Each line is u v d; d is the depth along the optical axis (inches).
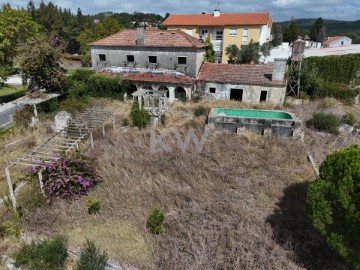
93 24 3189.0
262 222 390.9
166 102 909.8
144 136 673.6
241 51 1371.8
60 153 502.6
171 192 456.4
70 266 341.1
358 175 279.7
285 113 794.8
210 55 1476.4
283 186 477.7
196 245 353.1
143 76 1034.7
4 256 353.1
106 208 428.8
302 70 1029.2
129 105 946.1
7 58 1278.3
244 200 441.4
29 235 382.3
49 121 788.0
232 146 620.4
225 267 321.1
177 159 557.9
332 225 296.4
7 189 486.6
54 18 2618.1
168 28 1812.3
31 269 329.7
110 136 669.3
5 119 921.5
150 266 333.4
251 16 1659.7
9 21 1294.3
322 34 2898.6
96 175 490.0
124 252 353.1
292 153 586.6
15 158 585.9
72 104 893.2
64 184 447.2
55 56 912.3
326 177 324.8
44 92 929.5
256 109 865.5
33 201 436.1
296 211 415.2
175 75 1034.1
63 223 401.4
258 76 992.9
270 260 327.6
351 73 1104.8
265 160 563.2
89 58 2119.8
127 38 1109.1
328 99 978.7
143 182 482.9
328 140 672.4
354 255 276.5
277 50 1492.4
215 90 1015.0
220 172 512.4
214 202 434.0
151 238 373.4
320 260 332.8
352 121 768.9
